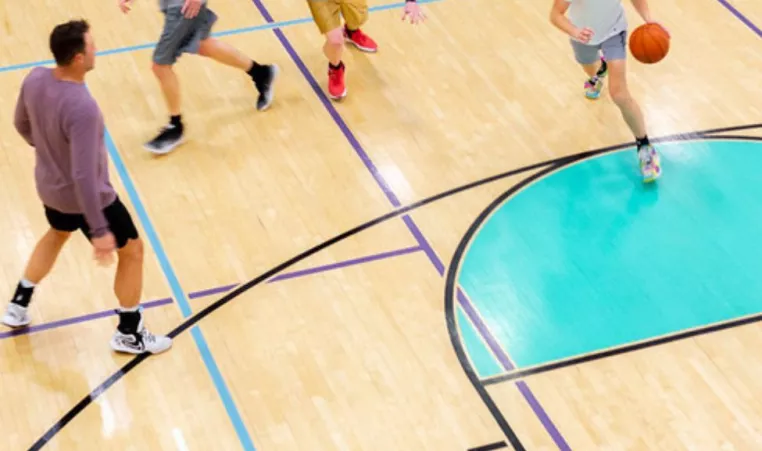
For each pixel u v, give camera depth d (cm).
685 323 598
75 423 534
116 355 570
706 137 736
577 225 663
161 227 653
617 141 732
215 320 593
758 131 741
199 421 537
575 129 743
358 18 768
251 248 641
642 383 561
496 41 831
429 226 660
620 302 611
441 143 727
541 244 648
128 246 536
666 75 796
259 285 616
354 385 558
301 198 679
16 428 530
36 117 498
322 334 587
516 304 608
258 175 696
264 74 741
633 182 697
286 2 870
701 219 669
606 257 640
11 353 569
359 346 580
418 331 590
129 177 690
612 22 678
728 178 700
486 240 650
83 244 639
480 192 686
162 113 748
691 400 553
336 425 537
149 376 560
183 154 712
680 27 851
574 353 579
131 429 532
